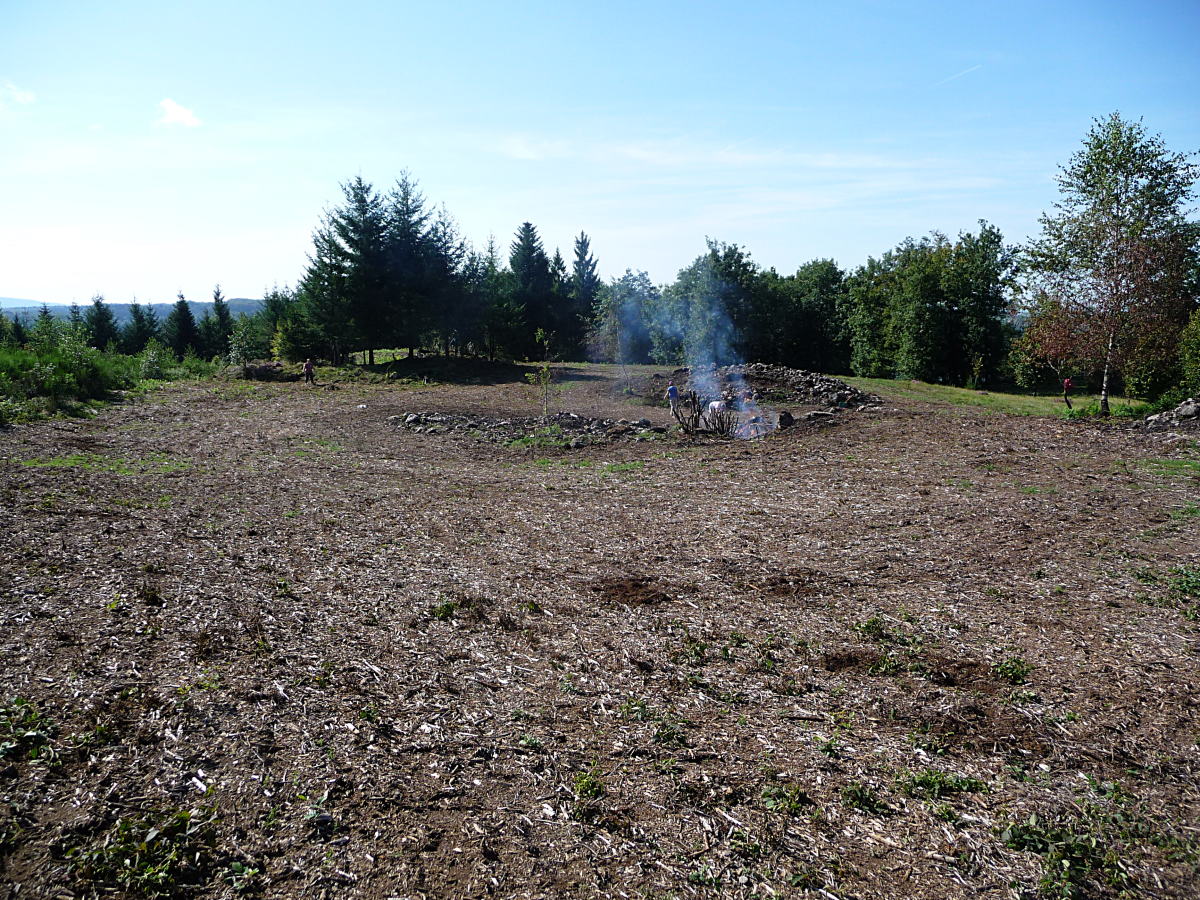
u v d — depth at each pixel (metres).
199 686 4.45
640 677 5.10
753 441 15.27
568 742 4.23
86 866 2.98
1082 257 18.70
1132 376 23.05
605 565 7.59
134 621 5.25
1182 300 18.42
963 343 39.44
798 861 3.28
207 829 3.26
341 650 5.20
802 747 4.23
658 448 14.89
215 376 27.88
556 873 3.16
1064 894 3.06
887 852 3.34
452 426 17.56
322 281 30.28
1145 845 3.38
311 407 20.67
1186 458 12.12
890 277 44.31
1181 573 6.84
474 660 5.24
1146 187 18.17
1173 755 4.09
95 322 49.88
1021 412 18.70
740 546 8.24
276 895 2.93
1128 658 5.24
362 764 3.85
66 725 3.93
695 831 3.46
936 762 4.07
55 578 5.91
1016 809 3.64
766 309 41.94
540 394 24.06
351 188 29.50
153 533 7.55
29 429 14.09
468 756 4.02
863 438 15.09
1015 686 4.94
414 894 2.99
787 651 5.54
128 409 18.88
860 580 7.05
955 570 7.23
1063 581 6.80
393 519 9.16
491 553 7.92
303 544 7.76
